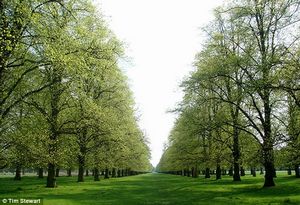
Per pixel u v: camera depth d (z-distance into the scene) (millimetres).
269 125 31391
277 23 32156
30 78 29516
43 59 23203
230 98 35281
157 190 37750
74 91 31531
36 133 27797
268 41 32719
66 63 22312
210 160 46906
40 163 28016
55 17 22500
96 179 60406
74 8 25609
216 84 36875
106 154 47906
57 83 30781
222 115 37969
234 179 49906
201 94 37625
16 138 25859
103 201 26375
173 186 44344
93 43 29797
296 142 24938
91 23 31984
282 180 46844
